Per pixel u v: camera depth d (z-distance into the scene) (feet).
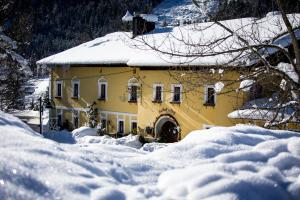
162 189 10.18
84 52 115.65
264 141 14.21
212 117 80.28
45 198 8.21
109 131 104.68
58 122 119.85
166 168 11.76
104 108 106.01
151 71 90.99
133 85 98.68
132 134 95.09
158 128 90.68
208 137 14.51
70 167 9.82
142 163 11.84
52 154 10.36
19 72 81.56
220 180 10.32
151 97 90.94
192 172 10.85
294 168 11.88
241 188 10.13
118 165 11.35
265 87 27.94
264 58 24.89
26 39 87.15
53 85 121.08
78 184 8.97
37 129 106.83
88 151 12.47
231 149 13.32
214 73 25.49
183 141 14.70
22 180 8.55
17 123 12.98
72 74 114.93
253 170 11.44
